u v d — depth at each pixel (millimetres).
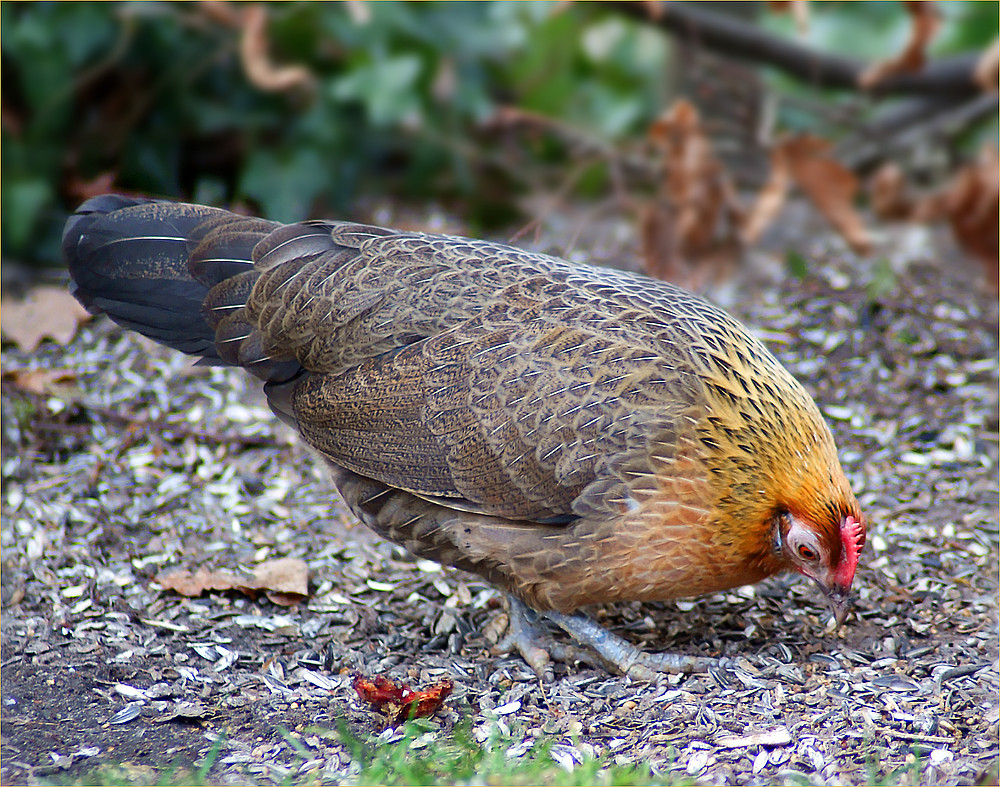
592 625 8312
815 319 13352
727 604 9109
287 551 9922
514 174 16891
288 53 15930
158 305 8766
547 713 7684
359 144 16781
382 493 8141
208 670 8281
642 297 8305
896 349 12742
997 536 9805
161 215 8914
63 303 13820
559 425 7637
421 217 16906
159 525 10234
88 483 10695
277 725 7562
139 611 9039
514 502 7730
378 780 6746
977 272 14453
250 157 16047
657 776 6766
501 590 8578
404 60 15812
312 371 8414
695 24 14828
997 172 13594
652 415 7555
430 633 8844
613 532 7598
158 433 11562
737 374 7762
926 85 15164
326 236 8750
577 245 15469
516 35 16953
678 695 7793
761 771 6836
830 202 13188
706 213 13125
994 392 11961
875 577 9320
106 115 16031
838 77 15133
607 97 17328
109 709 7734
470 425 7797
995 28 16891
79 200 15602
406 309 8188
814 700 7641
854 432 11477
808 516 7480
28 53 15281
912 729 7246
